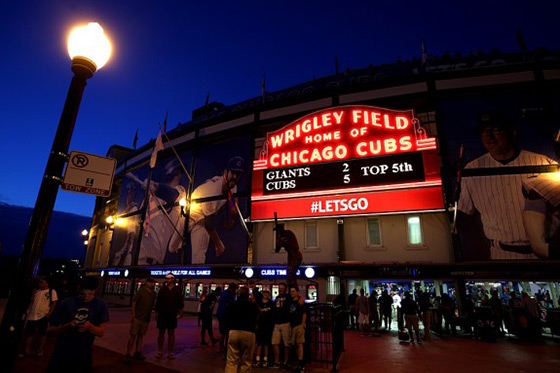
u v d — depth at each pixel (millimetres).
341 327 9508
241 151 23922
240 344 5895
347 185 19641
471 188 17578
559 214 15906
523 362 8492
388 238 18719
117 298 29031
